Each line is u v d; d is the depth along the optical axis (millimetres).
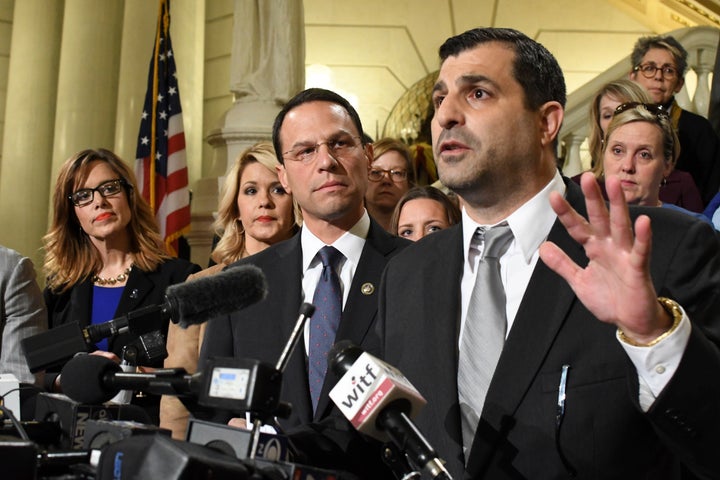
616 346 1760
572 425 1745
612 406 1731
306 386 2443
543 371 1806
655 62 4676
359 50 10258
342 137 2662
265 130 7141
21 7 9234
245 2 7461
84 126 8703
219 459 1209
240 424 2320
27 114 8992
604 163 3580
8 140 9031
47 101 9070
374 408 1504
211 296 1494
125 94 8664
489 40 2006
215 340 2570
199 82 9633
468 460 1811
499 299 1947
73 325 1603
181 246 7066
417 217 3766
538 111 2002
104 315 3779
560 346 1809
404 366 2000
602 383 1750
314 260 2658
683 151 4613
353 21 10289
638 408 1559
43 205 8938
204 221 7227
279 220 3551
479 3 10242
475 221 2070
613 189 1428
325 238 2676
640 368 1534
